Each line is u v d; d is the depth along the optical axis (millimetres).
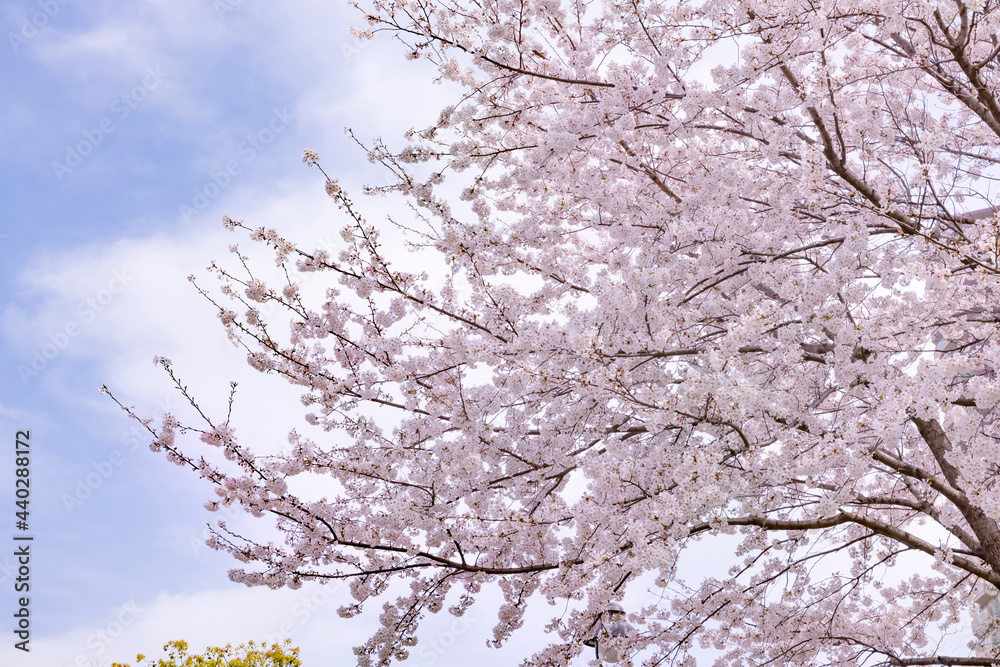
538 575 6387
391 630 6156
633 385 5684
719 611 6262
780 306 5488
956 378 5281
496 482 6098
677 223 5902
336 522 5875
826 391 5270
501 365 6500
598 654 5988
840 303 5168
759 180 6227
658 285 5199
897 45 6688
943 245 5012
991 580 5520
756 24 5555
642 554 4582
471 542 5699
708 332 6070
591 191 6332
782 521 5457
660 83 5875
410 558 5988
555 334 5488
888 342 5422
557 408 5949
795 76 5980
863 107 6238
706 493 4371
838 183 6062
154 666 8367
